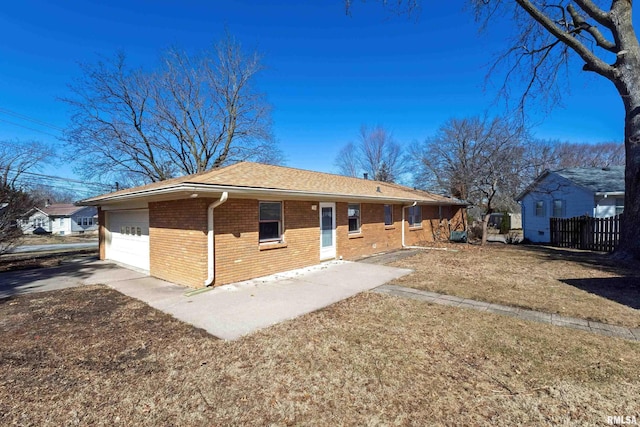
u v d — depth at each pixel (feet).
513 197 75.72
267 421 8.57
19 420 8.71
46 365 12.01
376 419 8.55
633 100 33.22
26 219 44.01
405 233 53.26
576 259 36.24
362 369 11.31
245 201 26.94
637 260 33.40
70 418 8.79
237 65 81.71
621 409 8.79
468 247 51.11
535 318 16.51
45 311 19.11
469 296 20.99
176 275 26.84
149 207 30.83
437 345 13.24
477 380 10.44
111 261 40.88
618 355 12.09
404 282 25.48
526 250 46.37
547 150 90.22
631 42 32.99
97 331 15.61
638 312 17.19
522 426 8.17
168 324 16.46
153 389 10.23
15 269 35.60
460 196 76.43
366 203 43.39
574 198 56.49
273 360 12.14
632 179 34.24
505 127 58.70
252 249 27.40
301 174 40.57
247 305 19.63
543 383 10.18
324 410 9.00
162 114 75.92
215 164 83.30
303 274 29.14
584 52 35.06
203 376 11.02
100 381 10.77
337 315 17.47
